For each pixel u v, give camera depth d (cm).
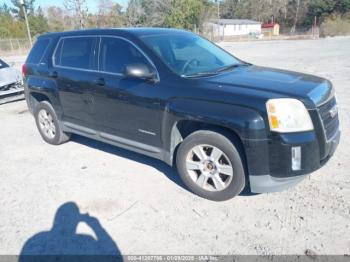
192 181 366
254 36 5284
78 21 3509
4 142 580
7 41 3697
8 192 397
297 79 357
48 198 379
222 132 335
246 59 1728
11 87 832
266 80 349
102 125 449
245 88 324
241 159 328
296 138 299
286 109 300
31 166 470
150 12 4712
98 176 427
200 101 333
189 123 363
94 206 357
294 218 317
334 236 289
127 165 456
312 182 380
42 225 328
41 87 523
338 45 2534
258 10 7544
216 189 351
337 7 5984
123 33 417
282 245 283
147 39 405
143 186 395
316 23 6216
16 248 297
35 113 563
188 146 356
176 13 4453
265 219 319
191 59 406
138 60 393
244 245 286
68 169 454
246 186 379
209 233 304
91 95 443
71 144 552
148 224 322
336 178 386
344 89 838
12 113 788
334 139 338
